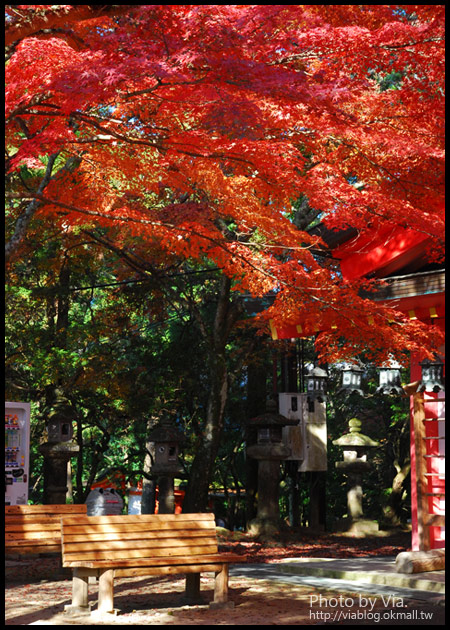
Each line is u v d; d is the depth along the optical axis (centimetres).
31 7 709
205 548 877
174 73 718
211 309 2300
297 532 1883
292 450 1931
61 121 870
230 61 715
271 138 1015
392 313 1100
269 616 794
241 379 2347
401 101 1169
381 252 1232
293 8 792
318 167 1140
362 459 1983
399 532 2028
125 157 1041
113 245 1644
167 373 2078
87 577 805
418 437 1155
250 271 1084
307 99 759
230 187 1090
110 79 699
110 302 2236
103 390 1997
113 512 1555
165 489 1734
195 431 2180
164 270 1847
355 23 1057
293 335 1338
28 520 996
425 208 1189
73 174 1076
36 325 2078
